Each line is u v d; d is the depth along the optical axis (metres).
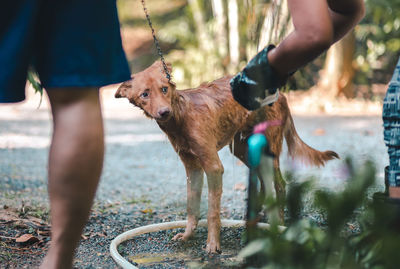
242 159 2.39
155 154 5.22
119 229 2.51
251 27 3.11
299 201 1.11
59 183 1.36
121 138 6.16
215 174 2.05
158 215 2.86
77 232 1.40
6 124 7.09
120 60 1.50
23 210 2.72
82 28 1.35
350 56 8.43
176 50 10.37
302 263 1.08
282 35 3.46
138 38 12.26
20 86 1.36
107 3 1.41
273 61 1.38
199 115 2.04
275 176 2.29
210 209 2.06
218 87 2.16
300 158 2.46
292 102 8.16
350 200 1.05
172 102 1.98
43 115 8.04
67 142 1.35
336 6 1.56
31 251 2.11
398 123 1.42
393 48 8.67
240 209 2.97
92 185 1.39
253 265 1.20
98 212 2.85
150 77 1.92
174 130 2.05
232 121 2.16
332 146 5.18
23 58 1.32
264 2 4.83
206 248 2.06
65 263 1.40
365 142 5.38
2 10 1.31
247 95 1.46
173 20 10.98
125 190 3.67
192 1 9.16
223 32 8.61
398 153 1.42
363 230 1.11
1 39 1.33
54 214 1.38
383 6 7.81
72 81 1.34
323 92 8.52
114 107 8.87
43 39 1.35
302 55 1.31
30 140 5.93
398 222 1.06
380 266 1.04
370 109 7.74
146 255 2.04
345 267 1.08
